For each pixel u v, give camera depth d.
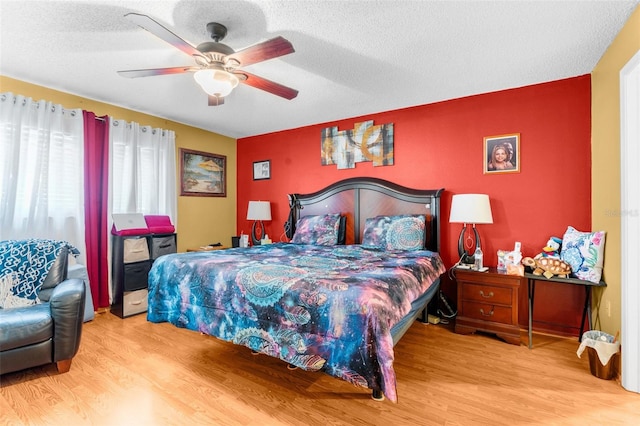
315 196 4.16
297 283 1.72
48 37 2.16
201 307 2.03
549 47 2.27
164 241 3.58
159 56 2.44
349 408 1.69
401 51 2.33
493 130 3.11
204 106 3.58
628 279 1.87
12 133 2.75
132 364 2.18
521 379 2.00
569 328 2.76
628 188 1.88
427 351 2.43
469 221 2.79
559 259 2.54
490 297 2.68
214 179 4.71
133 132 3.60
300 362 1.62
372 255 2.73
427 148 3.47
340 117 3.99
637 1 1.76
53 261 2.39
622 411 1.67
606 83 2.32
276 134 4.67
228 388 1.88
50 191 3.01
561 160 2.81
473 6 1.81
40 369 2.10
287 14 1.89
